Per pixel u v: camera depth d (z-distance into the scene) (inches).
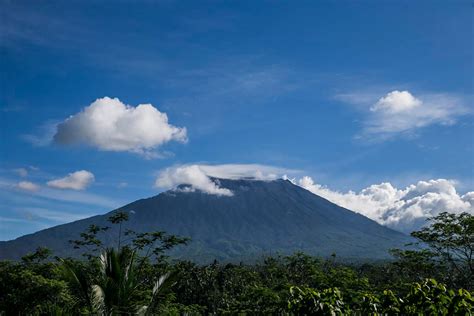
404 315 237.1
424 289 229.3
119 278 447.2
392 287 804.0
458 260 940.0
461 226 915.4
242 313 629.9
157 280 494.3
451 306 213.9
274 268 1346.0
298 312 262.5
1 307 999.6
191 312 1030.4
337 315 252.5
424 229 981.8
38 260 1136.2
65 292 951.6
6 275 1026.7
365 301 252.7
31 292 978.7
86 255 1043.3
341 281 787.4
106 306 438.6
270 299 559.2
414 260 982.4
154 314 500.1
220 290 2000.5
